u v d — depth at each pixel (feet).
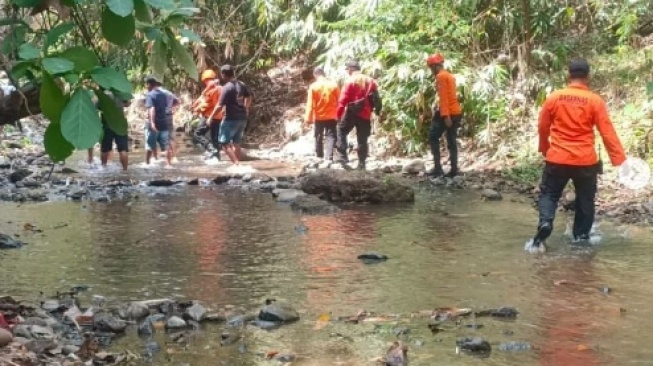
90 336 17.07
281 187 38.52
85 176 42.01
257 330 17.61
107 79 10.18
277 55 63.21
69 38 13.85
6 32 12.75
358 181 35.06
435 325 17.89
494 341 16.87
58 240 26.68
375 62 49.29
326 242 26.53
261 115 61.57
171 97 47.65
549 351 16.24
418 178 42.39
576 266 23.30
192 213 31.86
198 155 52.75
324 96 48.70
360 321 18.22
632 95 44.83
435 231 28.40
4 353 15.11
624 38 47.73
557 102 25.58
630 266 23.25
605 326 17.85
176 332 17.47
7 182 39.37
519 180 40.29
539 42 51.03
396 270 22.85
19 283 21.31
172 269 22.90
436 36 50.16
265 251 25.17
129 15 10.71
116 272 22.54
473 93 46.98
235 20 60.85
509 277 22.09
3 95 14.21
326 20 57.47
